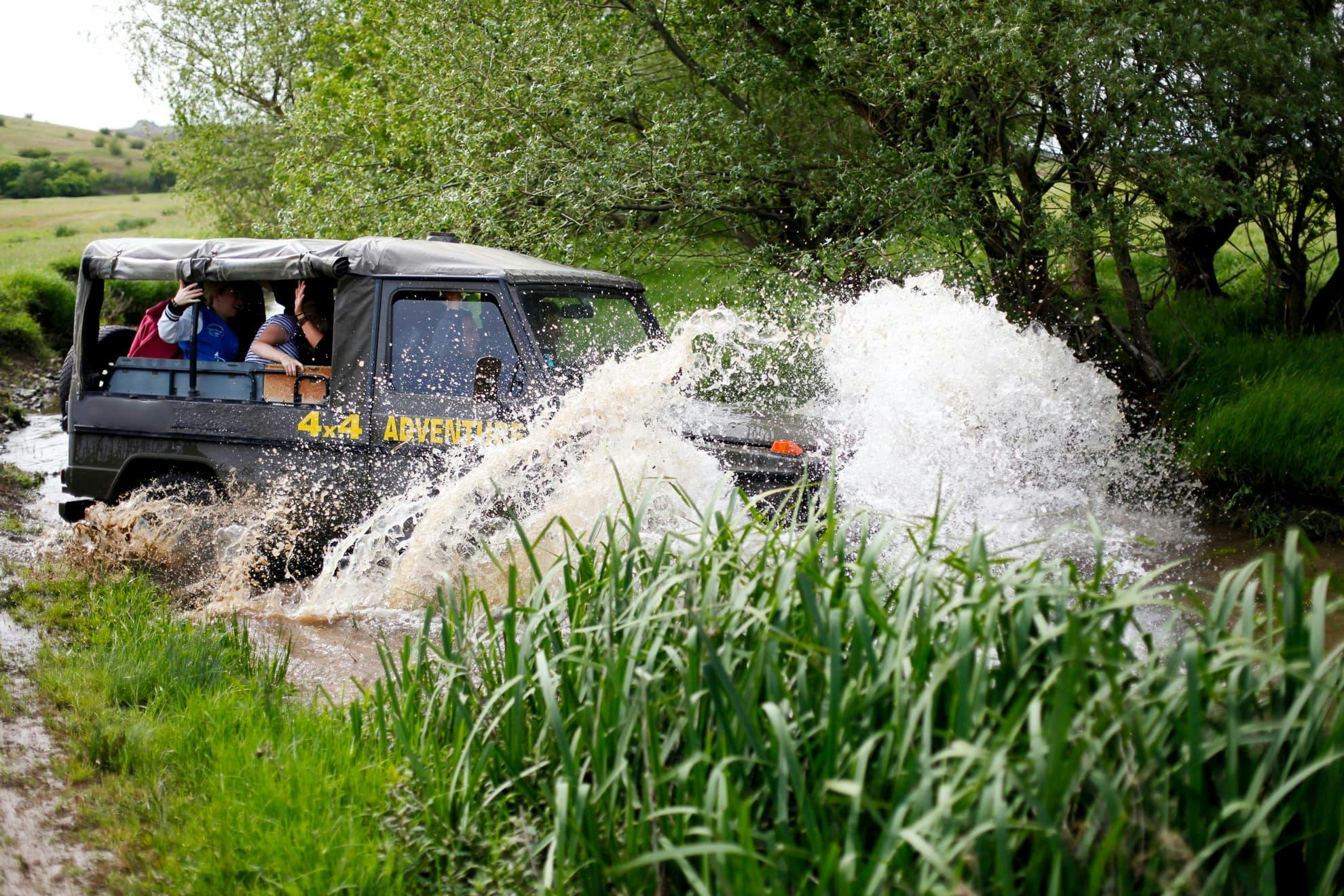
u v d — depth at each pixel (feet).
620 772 10.47
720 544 12.59
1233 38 28.22
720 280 35.12
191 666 16.74
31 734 14.98
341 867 11.06
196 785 13.47
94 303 24.98
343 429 21.77
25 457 36.73
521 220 33.96
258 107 71.61
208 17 69.21
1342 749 9.00
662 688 11.69
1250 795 9.00
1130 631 18.38
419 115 37.60
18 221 184.65
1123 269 32.01
